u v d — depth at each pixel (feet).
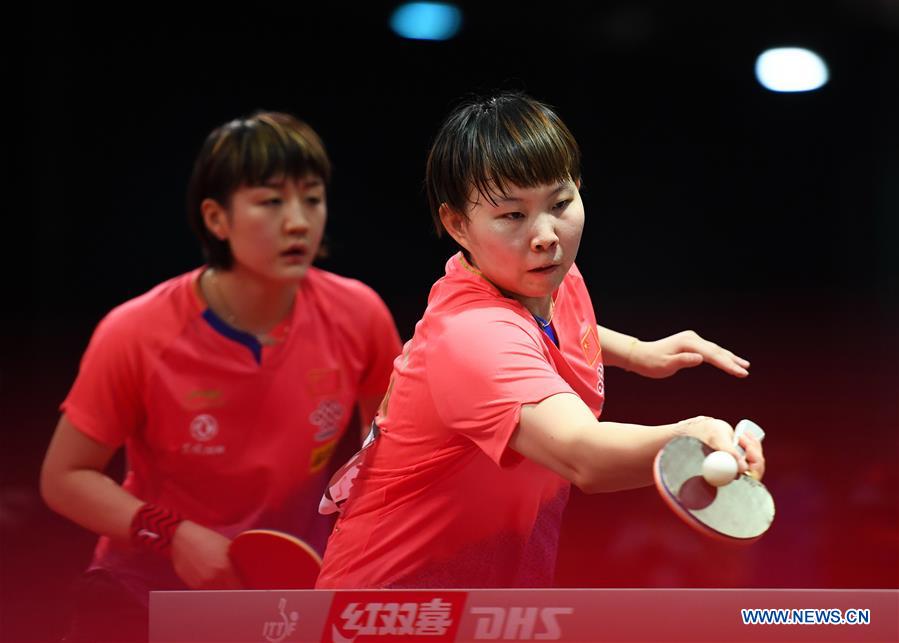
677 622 14.15
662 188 63.93
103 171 56.54
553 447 12.42
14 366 51.01
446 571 15.99
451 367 13.50
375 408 25.14
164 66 56.24
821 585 27.45
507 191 13.57
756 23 61.11
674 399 46.52
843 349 53.47
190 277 22.84
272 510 22.98
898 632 14.17
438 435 14.67
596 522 32.91
